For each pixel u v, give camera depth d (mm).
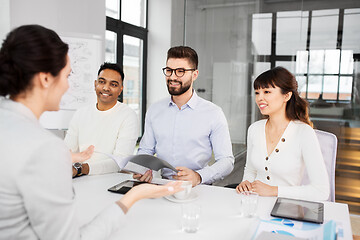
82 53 3041
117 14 5371
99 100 2369
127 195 1054
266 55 3570
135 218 1267
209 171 1884
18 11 2750
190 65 1998
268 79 1770
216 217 1286
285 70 1789
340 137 3281
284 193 1560
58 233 841
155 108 2254
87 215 1287
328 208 1400
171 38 5535
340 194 3312
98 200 1459
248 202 1292
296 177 1777
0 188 782
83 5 3002
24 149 783
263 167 1842
